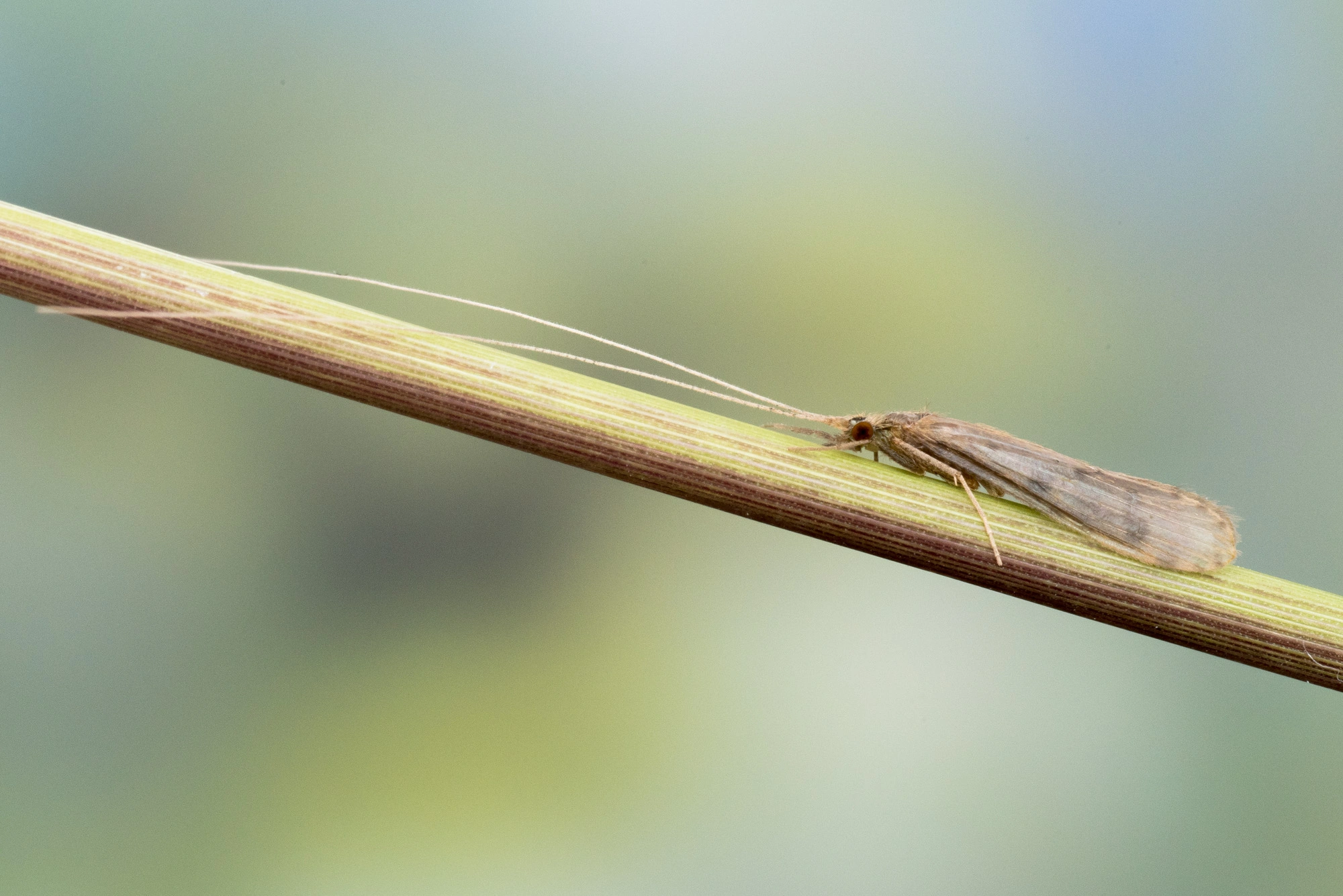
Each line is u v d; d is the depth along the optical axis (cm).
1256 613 10
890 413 11
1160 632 10
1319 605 10
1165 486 11
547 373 10
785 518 10
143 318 10
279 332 10
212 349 10
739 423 10
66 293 10
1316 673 10
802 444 10
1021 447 11
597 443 10
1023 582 10
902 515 10
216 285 10
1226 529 11
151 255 10
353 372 10
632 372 10
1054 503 11
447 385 10
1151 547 10
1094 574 10
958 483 11
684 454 10
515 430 10
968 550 10
